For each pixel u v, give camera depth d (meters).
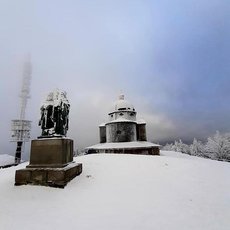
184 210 5.88
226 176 10.23
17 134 42.81
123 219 5.19
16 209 5.89
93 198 6.61
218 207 6.24
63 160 8.34
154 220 5.18
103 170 10.13
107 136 32.38
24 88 46.72
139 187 7.77
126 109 33.81
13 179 8.88
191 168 11.06
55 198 6.63
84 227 4.75
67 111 10.04
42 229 4.69
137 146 28.23
